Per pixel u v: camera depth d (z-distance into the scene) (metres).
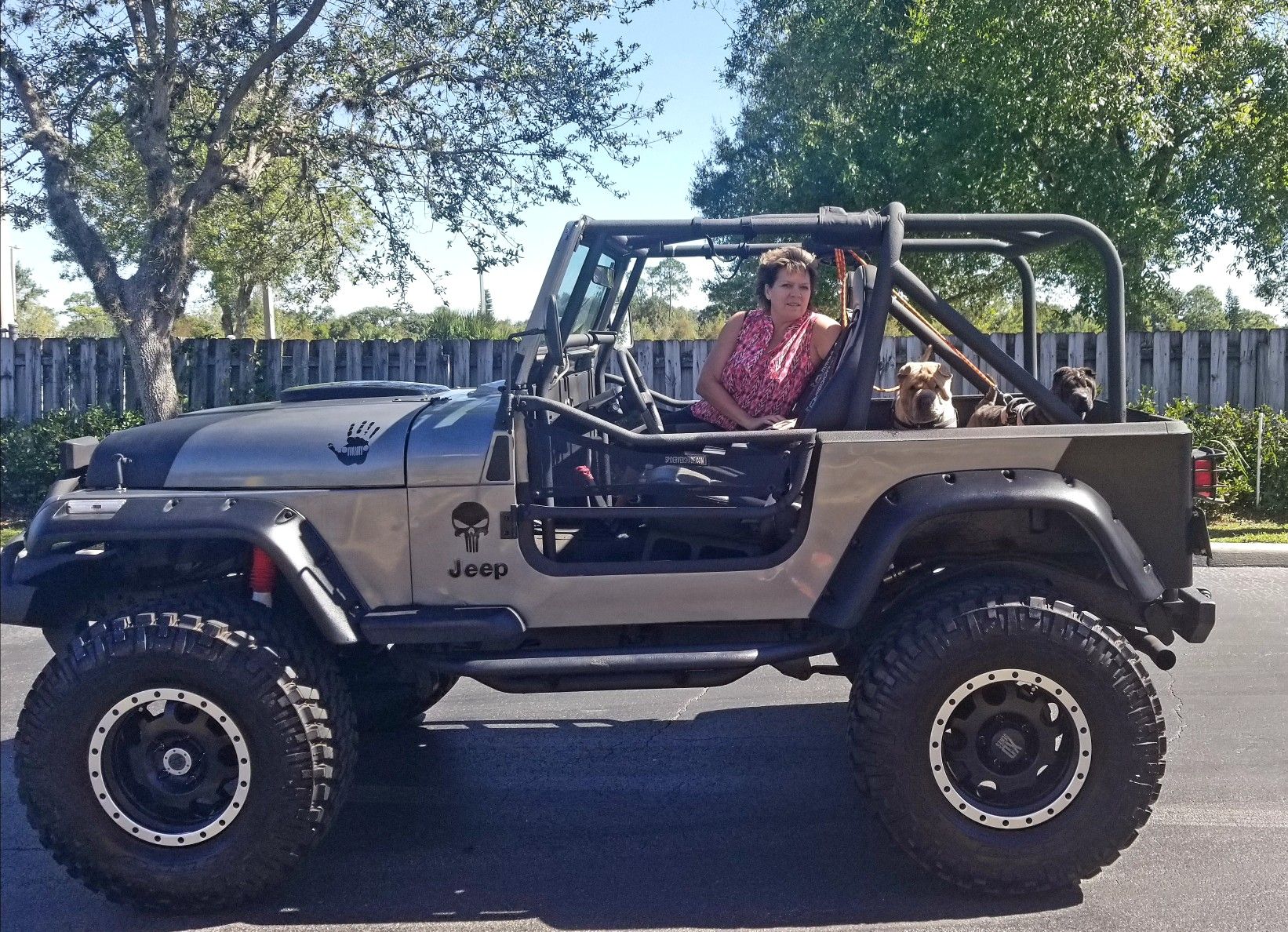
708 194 16.94
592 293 4.02
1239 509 9.83
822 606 3.49
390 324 22.45
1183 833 3.78
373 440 3.59
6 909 3.51
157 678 3.31
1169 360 10.82
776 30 15.20
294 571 3.35
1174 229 13.34
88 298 36.53
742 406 4.02
